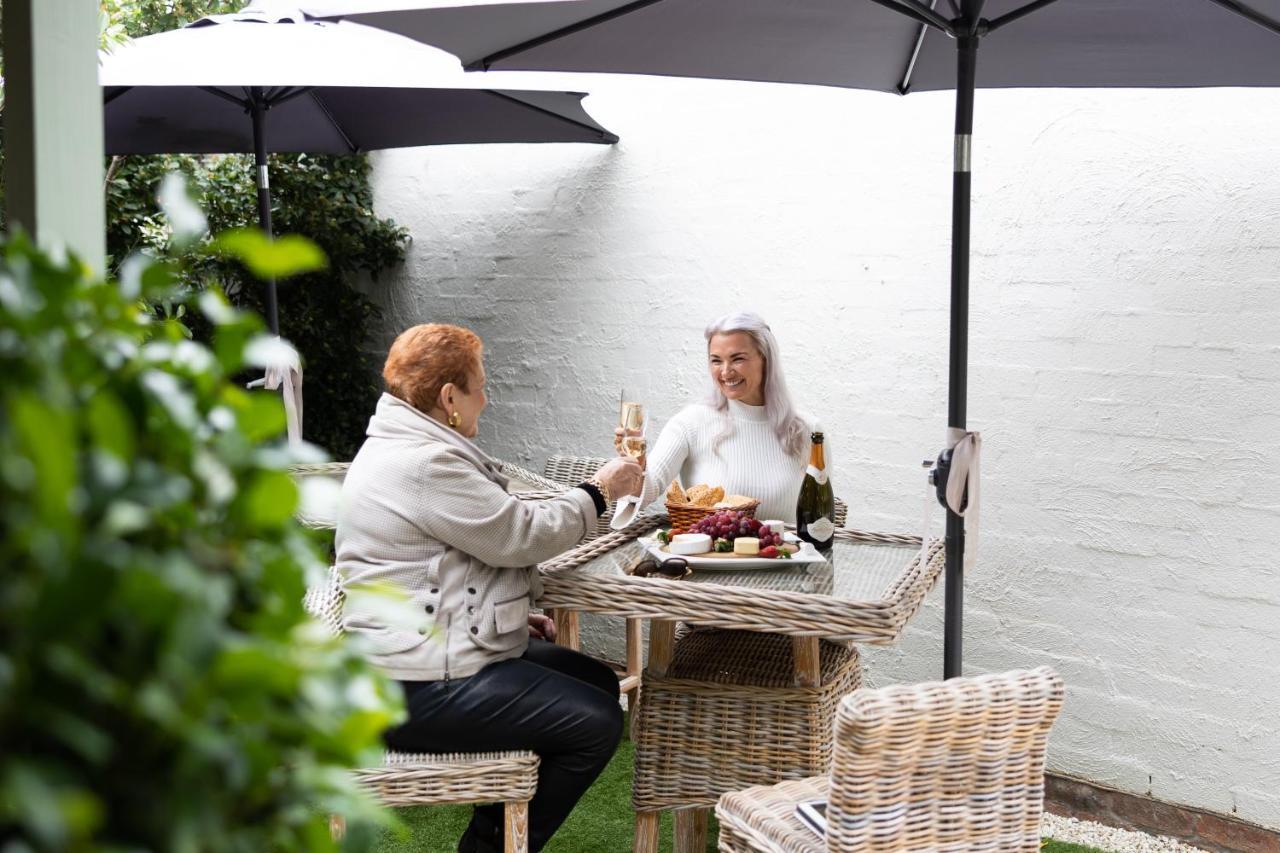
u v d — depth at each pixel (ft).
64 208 4.61
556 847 11.28
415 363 9.32
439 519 8.81
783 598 8.59
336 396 18.94
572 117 15.28
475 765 8.54
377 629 8.77
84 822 1.91
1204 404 11.49
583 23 9.13
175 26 21.65
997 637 12.99
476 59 9.79
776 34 9.89
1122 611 12.14
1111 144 11.92
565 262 16.60
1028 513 12.68
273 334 14.99
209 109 15.67
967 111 8.76
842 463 14.06
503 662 9.05
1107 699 12.29
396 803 8.37
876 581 9.37
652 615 8.84
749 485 11.50
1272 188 11.00
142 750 2.23
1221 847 11.63
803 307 14.26
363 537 8.96
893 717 6.37
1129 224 11.84
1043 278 12.41
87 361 2.62
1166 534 11.80
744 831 7.77
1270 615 11.24
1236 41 9.38
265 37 12.89
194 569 2.29
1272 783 11.32
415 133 16.16
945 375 13.20
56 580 2.05
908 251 13.37
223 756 2.24
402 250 18.74
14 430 2.27
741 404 11.78
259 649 2.24
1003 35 9.78
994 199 12.69
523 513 8.98
